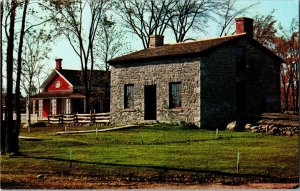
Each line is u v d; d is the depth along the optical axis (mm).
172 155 18641
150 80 34656
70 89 58031
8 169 15969
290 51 48938
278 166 15961
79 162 17156
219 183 13359
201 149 20594
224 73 32875
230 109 33031
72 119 41688
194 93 31688
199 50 31516
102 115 39250
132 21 52750
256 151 19672
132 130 30094
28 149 21562
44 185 13141
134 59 35500
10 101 19781
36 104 67125
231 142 23391
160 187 12797
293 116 30250
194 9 51969
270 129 28312
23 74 37812
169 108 33219
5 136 19734
